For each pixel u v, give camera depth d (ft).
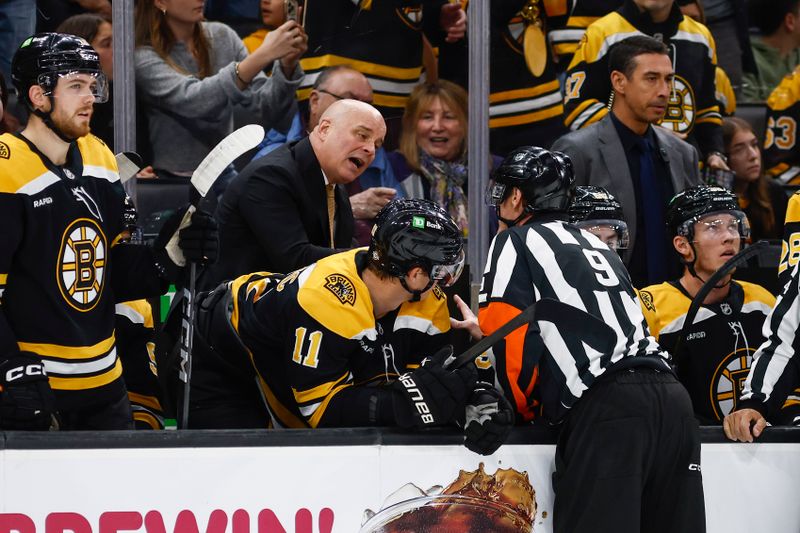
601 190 39.29
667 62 48.57
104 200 33.04
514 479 30.58
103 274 32.53
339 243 42.50
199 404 34.45
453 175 54.29
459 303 36.37
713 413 40.27
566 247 31.24
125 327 38.04
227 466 28.91
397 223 30.01
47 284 30.83
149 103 51.88
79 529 28.27
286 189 39.29
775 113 62.54
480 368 35.12
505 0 55.21
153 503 28.58
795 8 63.16
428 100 53.78
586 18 56.65
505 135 56.39
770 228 60.80
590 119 54.34
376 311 31.65
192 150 52.54
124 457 28.45
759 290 41.14
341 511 29.50
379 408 29.91
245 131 30.66
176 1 51.67
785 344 33.12
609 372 29.60
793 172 62.85
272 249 38.96
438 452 30.01
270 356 32.14
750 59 63.67
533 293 30.94
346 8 53.26
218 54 53.21
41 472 28.09
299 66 53.47
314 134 40.19
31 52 30.58
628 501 28.94
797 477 32.45
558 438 30.53
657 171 49.80
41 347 30.99
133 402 38.52
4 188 30.01
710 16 62.44
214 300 34.04
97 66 31.35
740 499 32.14
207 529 28.84
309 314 30.09
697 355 40.29
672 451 29.99
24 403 29.07
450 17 54.03
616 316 30.42
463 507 30.17
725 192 40.34
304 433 29.27
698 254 40.09
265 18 54.08
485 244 49.03
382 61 53.88
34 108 30.83
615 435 29.19
